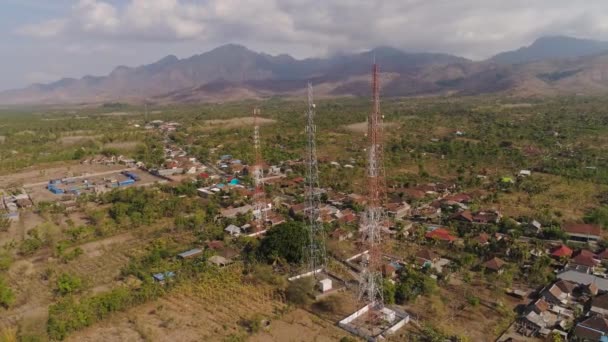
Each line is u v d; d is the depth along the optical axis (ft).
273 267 341.41
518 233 378.53
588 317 256.93
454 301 283.79
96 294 295.89
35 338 240.53
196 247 381.60
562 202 472.85
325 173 625.82
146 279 312.71
